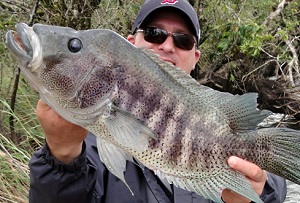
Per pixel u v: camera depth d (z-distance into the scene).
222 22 2.53
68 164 0.76
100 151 0.73
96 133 0.72
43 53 0.69
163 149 0.72
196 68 2.84
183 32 1.12
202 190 0.74
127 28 2.34
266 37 2.45
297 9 2.99
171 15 1.11
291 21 2.83
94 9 2.19
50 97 0.71
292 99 2.86
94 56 0.70
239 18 2.47
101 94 0.70
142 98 0.71
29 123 1.80
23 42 0.68
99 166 0.91
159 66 0.73
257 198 0.73
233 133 0.76
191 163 0.74
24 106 1.86
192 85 0.75
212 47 2.71
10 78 1.94
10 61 1.95
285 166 0.77
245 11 2.79
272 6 2.85
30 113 1.78
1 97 1.84
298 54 3.07
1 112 1.76
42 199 0.78
